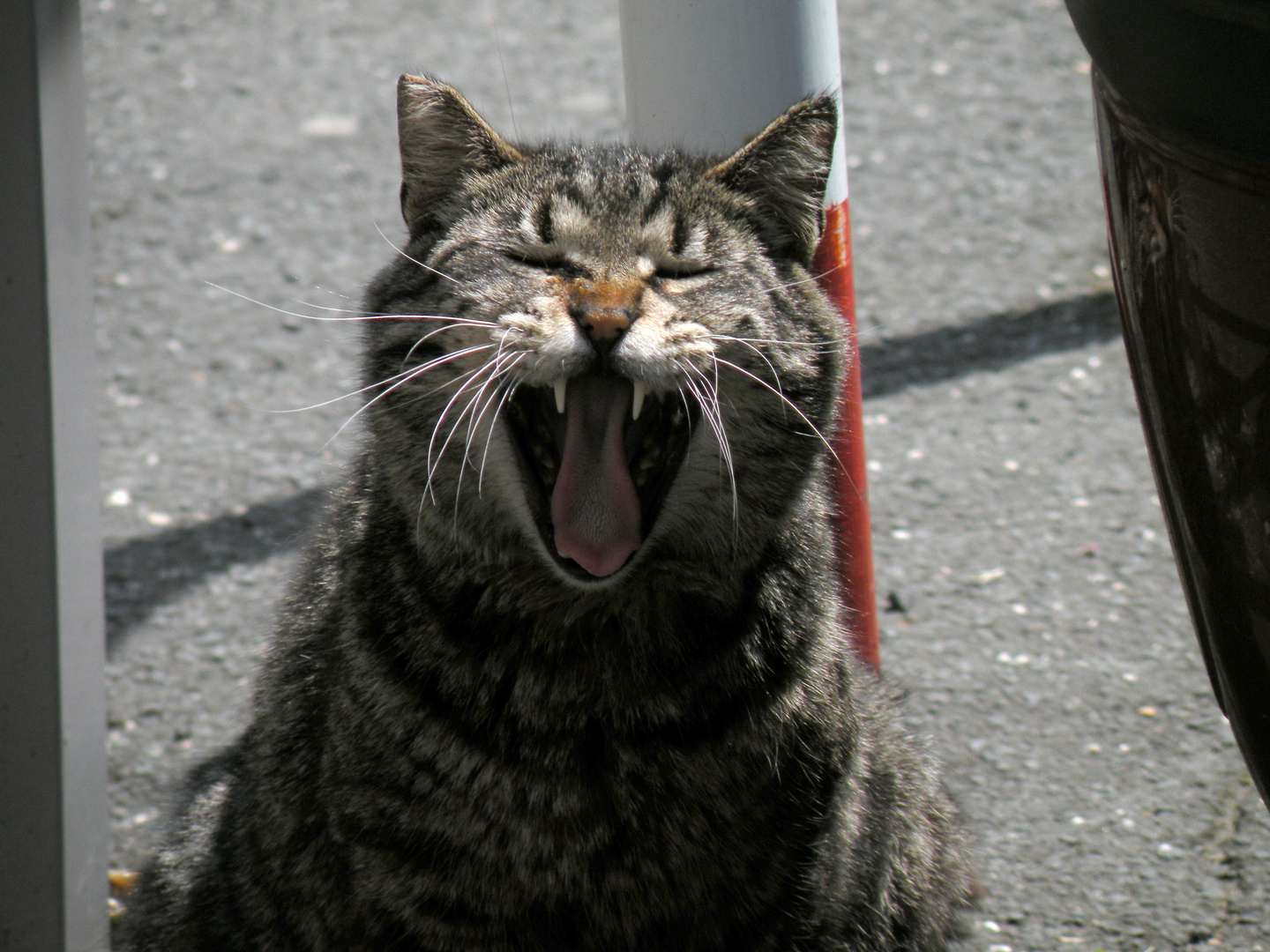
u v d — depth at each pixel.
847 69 12.98
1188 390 4.15
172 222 10.90
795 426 4.75
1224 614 4.45
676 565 4.64
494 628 4.52
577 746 4.43
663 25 5.52
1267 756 4.66
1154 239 4.09
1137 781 6.28
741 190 5.00
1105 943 5.46
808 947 4.75
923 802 5.49
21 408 4.34
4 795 4.67
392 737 4.38
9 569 4.47
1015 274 10.35
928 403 9.13
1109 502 8.23
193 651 7.16
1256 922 5.50
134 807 6.27
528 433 4.86
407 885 4.40
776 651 4.64
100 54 13.08
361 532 4.75
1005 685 6.89
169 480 8.47
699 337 4.56
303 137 11.93
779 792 4.54
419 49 13.19
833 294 5.75
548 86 12.45
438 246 4.77
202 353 9.60
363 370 4.91
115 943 5.29
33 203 4.19
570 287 4.57
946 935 5.48
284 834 4.62
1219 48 3.46
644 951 4.58
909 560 7.80
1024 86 12.70
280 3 14.00
